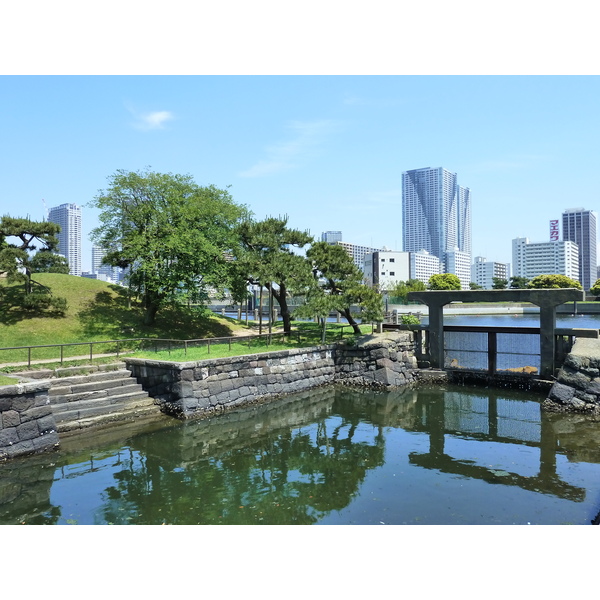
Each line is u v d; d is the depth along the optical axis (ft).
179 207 84.17
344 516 31.65
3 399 41.37
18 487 36.68
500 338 99.81
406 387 75.97
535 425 54.19
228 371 62.13
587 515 31.42
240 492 36.09
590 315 186.19
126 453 44.98
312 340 83.82
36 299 78.74
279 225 92.53
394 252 341.21
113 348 73.97
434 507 33.01
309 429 54.13
